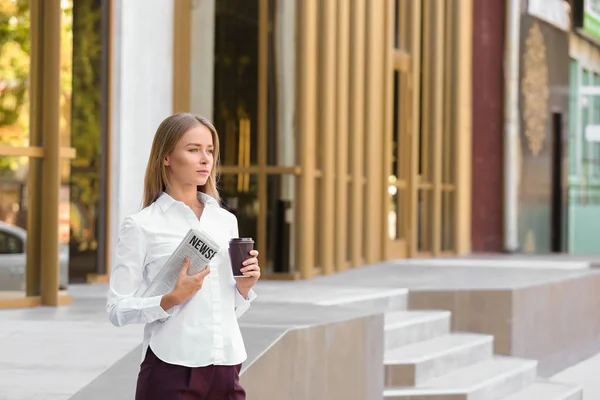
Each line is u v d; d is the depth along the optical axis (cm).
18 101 1201
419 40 2262
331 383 957
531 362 1406
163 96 1555
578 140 2902
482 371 1312
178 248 475
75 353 880
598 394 1468
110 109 1475
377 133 2033
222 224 507
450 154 2452
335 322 962
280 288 1477
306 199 1633
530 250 2669
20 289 1199
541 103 2728
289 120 1634
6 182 1194
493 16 2605
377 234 2058
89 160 1465
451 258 2314
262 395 811
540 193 2723
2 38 1196
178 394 485
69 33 1245
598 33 2989
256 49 1627
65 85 1236
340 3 1762
